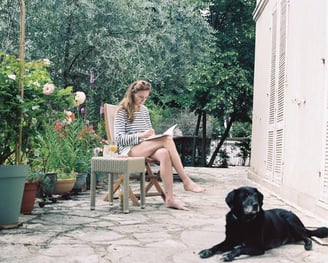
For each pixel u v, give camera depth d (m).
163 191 4.88
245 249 2.66
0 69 3.50
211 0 14.30
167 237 3.13
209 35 8.99
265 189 6.75
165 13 7.75
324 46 4.18
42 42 6.71
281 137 5.98
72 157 5.30
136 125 4.75
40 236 3.08
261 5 8.07
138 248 2.80
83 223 3.58
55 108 4.08
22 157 3.75
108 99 7.39
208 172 10.41
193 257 2.62
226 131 15.05
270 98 6.90
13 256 2.56
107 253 2.66
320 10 4.35
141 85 4.66
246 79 13.66
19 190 3.37
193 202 5.00
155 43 7.42
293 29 5.50
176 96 13.14
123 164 4.10
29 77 3.64
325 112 4.10
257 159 8.09
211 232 3.32
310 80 4.61
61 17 6.68
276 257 2.68
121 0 7.11
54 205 4.54
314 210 4.26
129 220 3.75
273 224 2.89
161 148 4.50
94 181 4.26
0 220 3.30
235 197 2.72
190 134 16.67
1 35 6.33
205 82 13.41
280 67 6.21
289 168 5.39
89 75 7.19
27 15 6.46
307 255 2.74
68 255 2.60
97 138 6.40
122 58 6.94
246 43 14.46
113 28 7.07
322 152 4.12
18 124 3.51
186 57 8.48
